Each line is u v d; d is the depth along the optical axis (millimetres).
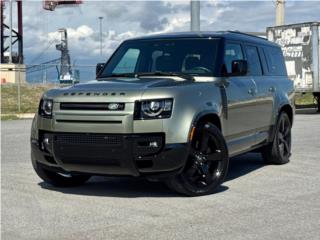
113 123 6277
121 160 6285
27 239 5117
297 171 8695
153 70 7656
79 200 6688
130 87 6500
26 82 33312
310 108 27047
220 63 7457
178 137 6355
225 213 5992
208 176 6871
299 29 23484
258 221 5672
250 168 9031
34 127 7008
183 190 6672
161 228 5422
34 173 8594
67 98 6586
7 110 24734
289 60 23906
